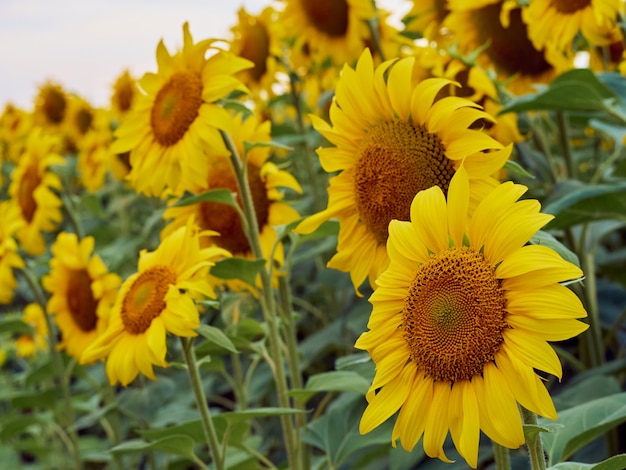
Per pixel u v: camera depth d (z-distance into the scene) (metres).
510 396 0.72
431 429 0.76
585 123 1.64
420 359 0.77
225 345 1.06
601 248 1.94
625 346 1.62
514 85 1.58
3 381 2.60
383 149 0.92
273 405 1.99
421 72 1.45
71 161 2.08
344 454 1.23
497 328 0.74
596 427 0.94
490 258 0.76
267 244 1.35
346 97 0.94
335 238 1.64
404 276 0.80
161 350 1.05
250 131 1.35
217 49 1.19
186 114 1.19
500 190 0.76
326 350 1.92
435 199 0.79
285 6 2.03
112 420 1.83
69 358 1.95
